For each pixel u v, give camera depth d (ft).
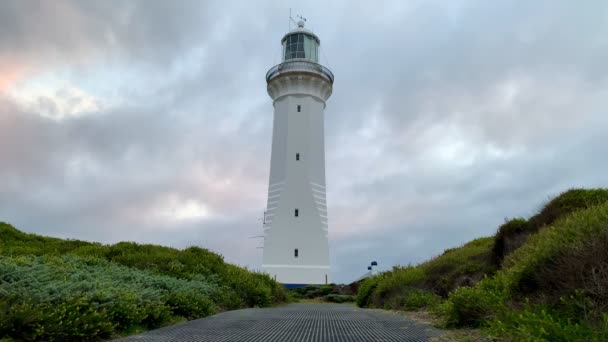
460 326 24.85
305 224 120.16
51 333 19.36
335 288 110.11
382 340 20.44
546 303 20.03
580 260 19.79
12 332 18.51
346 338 21.15
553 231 25.32
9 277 25.41
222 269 57.93
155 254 56.70
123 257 52.90
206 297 38.83
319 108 133.69
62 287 24.70
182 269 51.01
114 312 23.89
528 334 15.94
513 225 46.37
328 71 137.28
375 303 55.77
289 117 129.70
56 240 75.77
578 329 15.37
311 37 144.15
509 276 25.50
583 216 24.17
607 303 17.28
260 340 20.59
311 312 42.01
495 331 18.86
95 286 26.89
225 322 29.73
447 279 47.52
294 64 134.31
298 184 123.34
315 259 118.21
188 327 26.53
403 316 35.29
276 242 119.44
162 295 32.12
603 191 43.04
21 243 66.39
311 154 126.93
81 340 20.59
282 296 73.82
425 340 20.38
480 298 24.75
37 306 20.49
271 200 125.80
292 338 21.27
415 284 52.70
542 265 22.66
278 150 128.88
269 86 136.67
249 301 54.29
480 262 50.42
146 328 25.96
